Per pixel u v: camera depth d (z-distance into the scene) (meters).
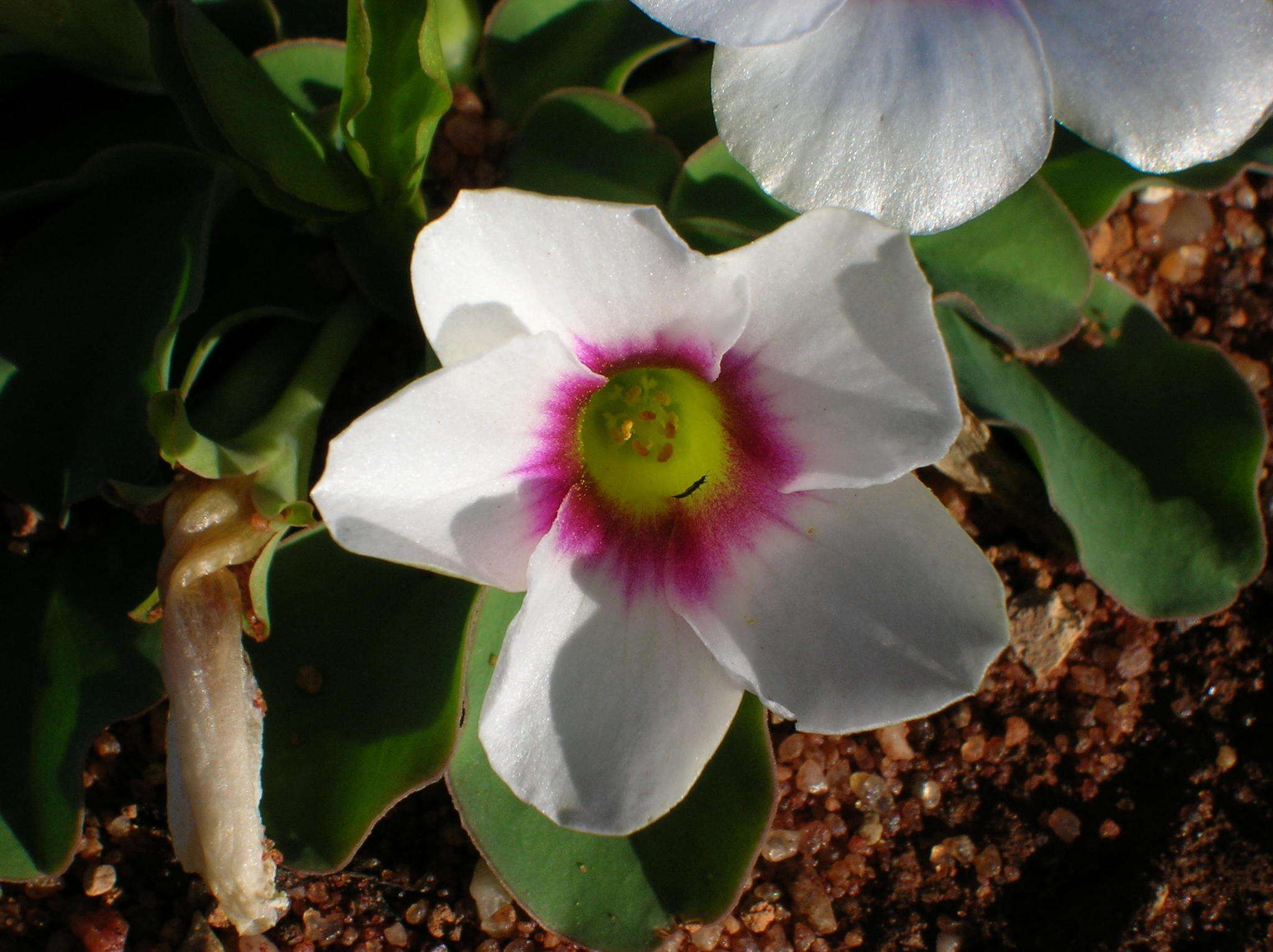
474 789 0.10
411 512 0.08
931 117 0.09
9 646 0.10
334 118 0.10
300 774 0.10
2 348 0.10
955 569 0.09
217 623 0.09
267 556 0.09
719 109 0.09
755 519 0.09
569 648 0.09
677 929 0.10
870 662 0.09
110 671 0.10
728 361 0.09
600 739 0.09
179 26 0.09
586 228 0.08
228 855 0.09
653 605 0.09
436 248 0.08
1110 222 0.13
